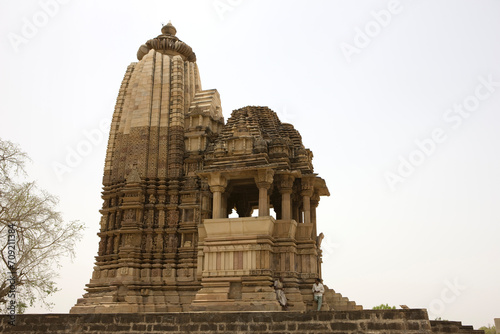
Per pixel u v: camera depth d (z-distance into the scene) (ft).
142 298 98.63
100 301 98.43
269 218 83.46
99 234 110.73
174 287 99.81
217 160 93.45
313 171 106.73
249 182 96.73
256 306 77.00
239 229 84.43
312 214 101.81
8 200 84.43
